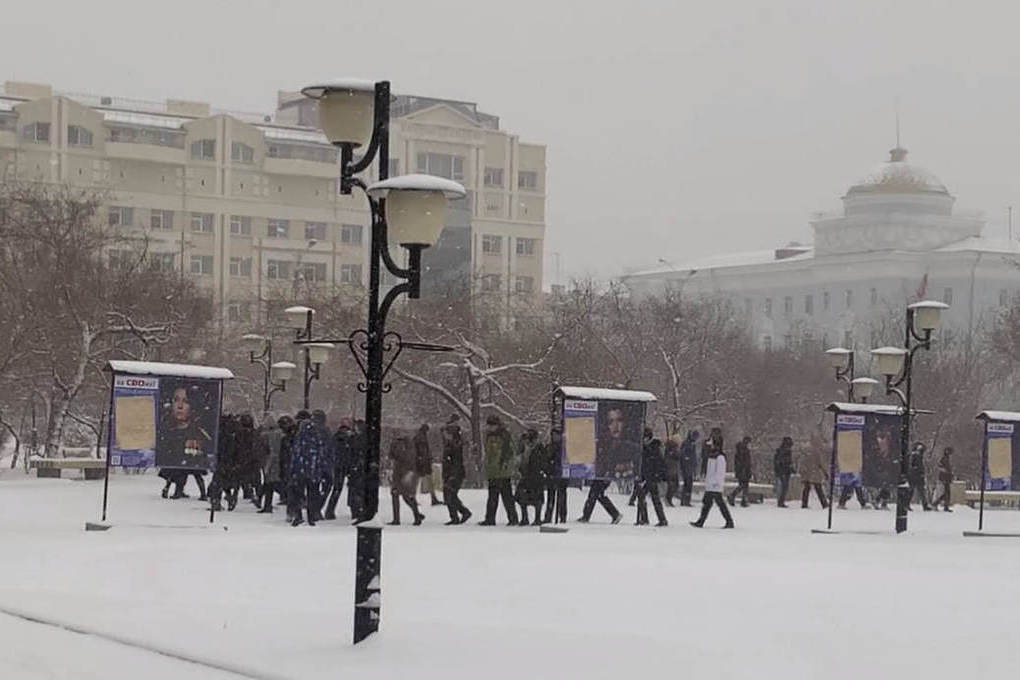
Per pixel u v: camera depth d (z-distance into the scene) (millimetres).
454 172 121250
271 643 13875
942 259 137375
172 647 13734
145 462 27875
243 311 81500
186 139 114188
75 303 49969
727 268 152875
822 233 147125
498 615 15859
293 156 118000
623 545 25703
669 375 67125
